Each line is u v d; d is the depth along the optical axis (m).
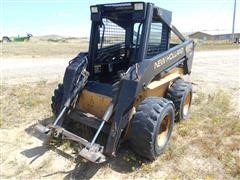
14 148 4.36
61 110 4.38
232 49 27.61
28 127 5.14
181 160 4.12
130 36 4.86
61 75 10.33
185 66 6.01
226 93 7.90
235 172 3.80
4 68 11.96
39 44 31.69
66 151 4.26
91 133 4.61
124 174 3.78
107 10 4.43
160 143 4.09
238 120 5.52
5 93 7.34
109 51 4.94
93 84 4.54
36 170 3.80
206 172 3.85
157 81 4.47
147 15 4.09
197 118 5.65
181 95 5.15
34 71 11.25
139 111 3.79
